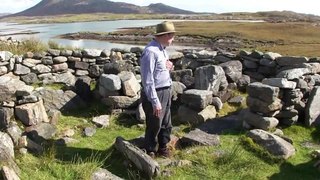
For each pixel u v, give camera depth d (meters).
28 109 4.41
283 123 4.75
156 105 3.52
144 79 3.53
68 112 5.23
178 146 4.12
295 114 4.71
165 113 3.76
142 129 4.70
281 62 6.21
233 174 3.52
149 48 3.55
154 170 3.37
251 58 6.47
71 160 3.68
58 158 3.70
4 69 6.28
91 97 5.68
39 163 3.52
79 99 5.43
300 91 4.93
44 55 6.79
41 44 8.19
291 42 24.89
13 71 6.46
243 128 4.64
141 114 4.86
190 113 4.92
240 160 3.73
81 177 3.34
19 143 3.70
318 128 4.71
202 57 6.80
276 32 32.53
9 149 3.38
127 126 4.82
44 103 5.16
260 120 4.50
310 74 5.55
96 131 4.60
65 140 4.13
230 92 5.68
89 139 4.31
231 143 4.18
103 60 7.10
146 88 3.52
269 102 4.47
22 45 7.92
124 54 7.21
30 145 3.80
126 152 3.65
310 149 4.16
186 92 5.00
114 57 7.11
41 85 6.48
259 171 3.62
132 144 3.76
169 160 3.73
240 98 5.61
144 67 3.53
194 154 3.86
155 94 3.52
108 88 5.32
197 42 26.55
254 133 4.21
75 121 4.91
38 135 4.16
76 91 5.67
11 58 6.43
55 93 5.30
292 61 6.11
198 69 5.55
